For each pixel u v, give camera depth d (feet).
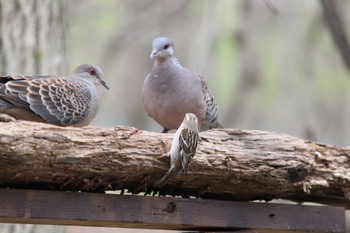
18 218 28.17
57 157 27.32
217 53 78.28
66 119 34.01
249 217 32.45
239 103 80.12
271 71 79.05
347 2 73.05
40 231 42.34
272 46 78.95
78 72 38.42
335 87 79.97
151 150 29.30
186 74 39.45
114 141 28.53
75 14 77.71
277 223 33.01
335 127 82.99
